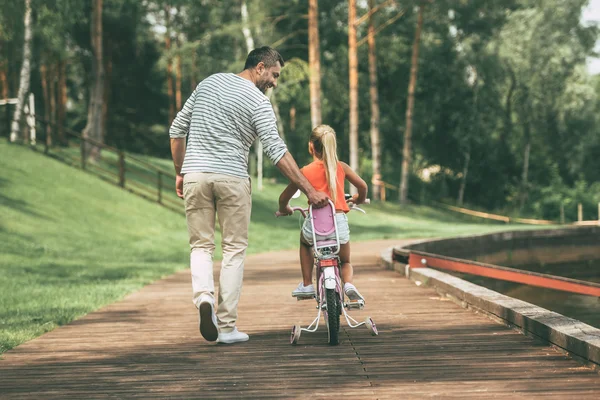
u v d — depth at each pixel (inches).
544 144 2207.2
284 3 1430.9
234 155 214.8
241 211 217.9
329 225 215.3
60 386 171.8
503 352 198.7
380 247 785.6
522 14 2006.6
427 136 2133.4
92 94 1197.7
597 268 926.4
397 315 275.7
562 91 2048.5
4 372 187.0
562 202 2005.4
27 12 1031.6
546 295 519.5
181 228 906.1
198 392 163.9
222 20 1786.4
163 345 222.7
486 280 599.8
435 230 1203.2
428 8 1664.6
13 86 1825.8
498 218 1849.2
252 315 287.9
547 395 153.5
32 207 774.5
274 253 727.7
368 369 182.4
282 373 180.2
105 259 607.8
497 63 1978.3
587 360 179.6
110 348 219.0
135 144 2201.0
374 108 1627.7
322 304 215.2
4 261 534.6
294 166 210.5
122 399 159.2
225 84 217.0
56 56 1546.5
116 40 1977.1
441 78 2005.4
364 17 1482.5
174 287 412.8
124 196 958.4
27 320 277.3
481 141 2089.1
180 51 1402.6
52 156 1043.3
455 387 162.1
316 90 1363.2
